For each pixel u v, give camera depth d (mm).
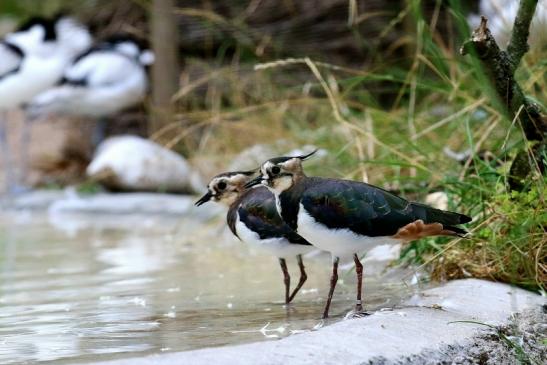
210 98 18750
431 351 6516
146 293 9633
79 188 19266
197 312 8461
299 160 7895
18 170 21578
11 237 14750
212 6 19438
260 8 19016
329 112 15094
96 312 8672
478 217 9547
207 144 17141
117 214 17375
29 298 9586
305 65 18188
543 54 11562
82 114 21328
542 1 11133
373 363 6145
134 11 21609
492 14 15430
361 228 7621
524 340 7246
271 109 15875
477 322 7160
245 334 7375
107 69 20734
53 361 6715
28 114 21031
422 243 9742
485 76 8547
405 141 11531
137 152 18969
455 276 9117
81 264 11891
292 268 10938
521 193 8797
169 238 14148
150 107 20188
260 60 18438
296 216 7816
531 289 8562
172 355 6039
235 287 9812
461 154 11195
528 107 8727
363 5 18047
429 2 16969
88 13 22156
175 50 19406
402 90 12766
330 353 6176
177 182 18656
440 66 11656
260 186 9109
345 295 9062
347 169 12422
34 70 20484
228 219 9281
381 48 17734
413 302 8086
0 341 7496
